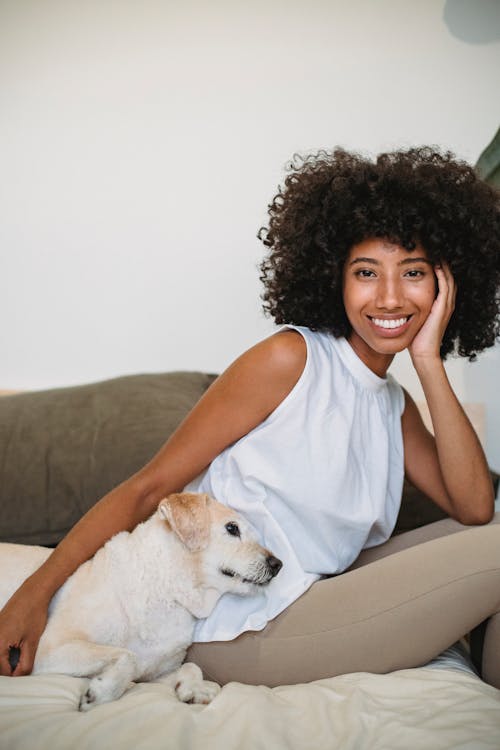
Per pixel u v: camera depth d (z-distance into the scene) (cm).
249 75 279
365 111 276
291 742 110
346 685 128
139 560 136
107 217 285
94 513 140
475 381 268
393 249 137
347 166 150
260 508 140
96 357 289
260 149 280
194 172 283
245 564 134
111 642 134
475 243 146
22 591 133
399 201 136
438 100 273
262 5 276
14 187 287
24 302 290
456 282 152
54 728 108
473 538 135
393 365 274
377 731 112
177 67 280
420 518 219
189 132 282
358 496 145
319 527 142
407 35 272
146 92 281
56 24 281
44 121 285
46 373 291
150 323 287
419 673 133
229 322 285
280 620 135
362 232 137
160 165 283
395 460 158
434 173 144
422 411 265
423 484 167
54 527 203
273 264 161
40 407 227
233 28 278
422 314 142
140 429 215
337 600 134
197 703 125
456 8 269
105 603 134
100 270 287
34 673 129
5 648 128
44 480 206
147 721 112
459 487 155
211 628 138
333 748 108
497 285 158
